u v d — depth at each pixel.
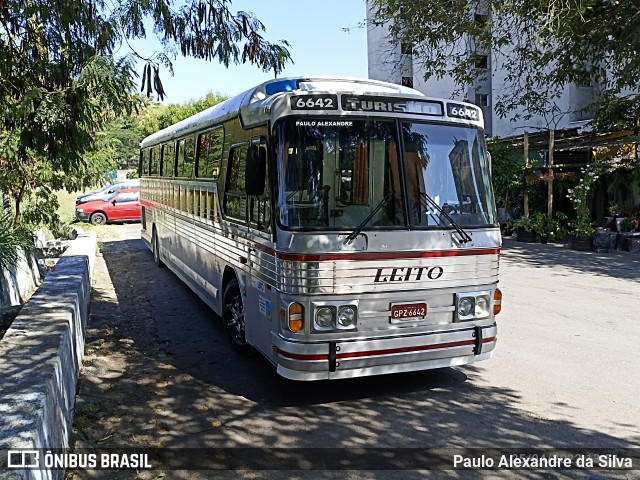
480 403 5.53
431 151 5.62
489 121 28.55
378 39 31.64
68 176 12.51
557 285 10.93
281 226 5.18
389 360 5.29
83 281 7.87
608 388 5.84
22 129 6.59
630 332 7.75
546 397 5.64
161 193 12.49
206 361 6.87
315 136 5.27
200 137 8.71
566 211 18.88
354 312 5.14
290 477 4.22
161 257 12.89
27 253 10.70
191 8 6.51
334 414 5.34
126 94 6.39
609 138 16.44
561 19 12.82
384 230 5.24
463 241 5.56
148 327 8.41
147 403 5.61
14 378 3.99
